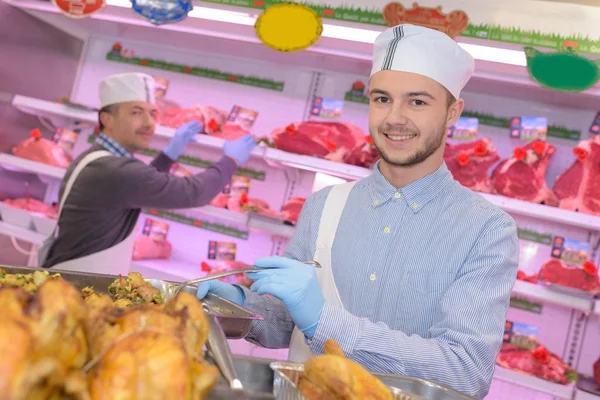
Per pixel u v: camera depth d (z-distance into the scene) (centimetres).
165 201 342
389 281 176
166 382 67
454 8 307
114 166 330
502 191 335
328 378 89
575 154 336
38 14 416
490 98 385
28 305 68
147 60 455
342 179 371
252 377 109
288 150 357
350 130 361
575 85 303
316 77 421
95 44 467
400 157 171
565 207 329
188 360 70
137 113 361
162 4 335
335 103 408
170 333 75
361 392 89
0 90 405
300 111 423
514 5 302
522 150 336
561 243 364
